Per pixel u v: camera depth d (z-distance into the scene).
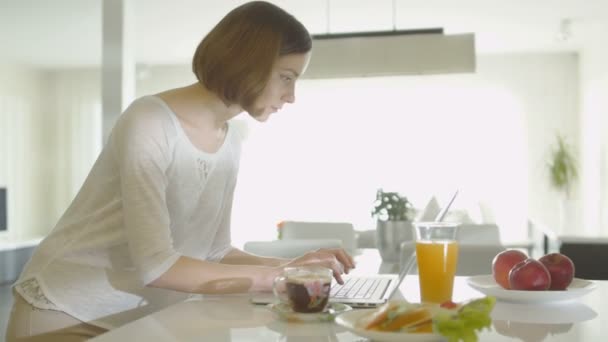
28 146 7.80
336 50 4.05
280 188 8.19
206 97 1.36
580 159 7.45
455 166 7.84
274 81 1.30
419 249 1.15
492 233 3.23
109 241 1.31
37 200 7.87
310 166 8.14
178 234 1.42
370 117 8.03
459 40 3.95
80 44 7.00
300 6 5.69
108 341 0.91
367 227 7.98
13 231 7.36
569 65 7.64
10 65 7.56
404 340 0.82
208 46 1.28
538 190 7.67
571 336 0.95
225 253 1.57
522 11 5.82
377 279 1.55
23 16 5.91
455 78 7.86
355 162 8.05
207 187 1.41
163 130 1.26
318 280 1.06
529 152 7.71
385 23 6.33
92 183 1.35
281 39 1.26
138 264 1.20
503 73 7.75
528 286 1.22
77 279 1.32
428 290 1.13
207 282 1.21
